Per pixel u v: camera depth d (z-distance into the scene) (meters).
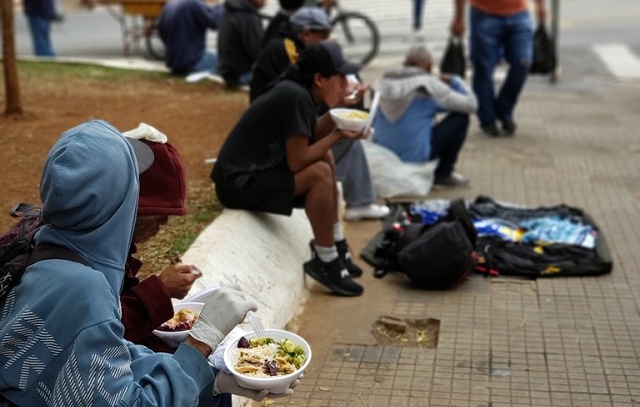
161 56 12.48
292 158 4.57
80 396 2.05
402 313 4.58
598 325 4.38
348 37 12.63
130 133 2.65
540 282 4.93
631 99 9.59
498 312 4.56
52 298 2.06
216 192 4.86
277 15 6.92
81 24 16.22
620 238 5.53
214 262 4.09
